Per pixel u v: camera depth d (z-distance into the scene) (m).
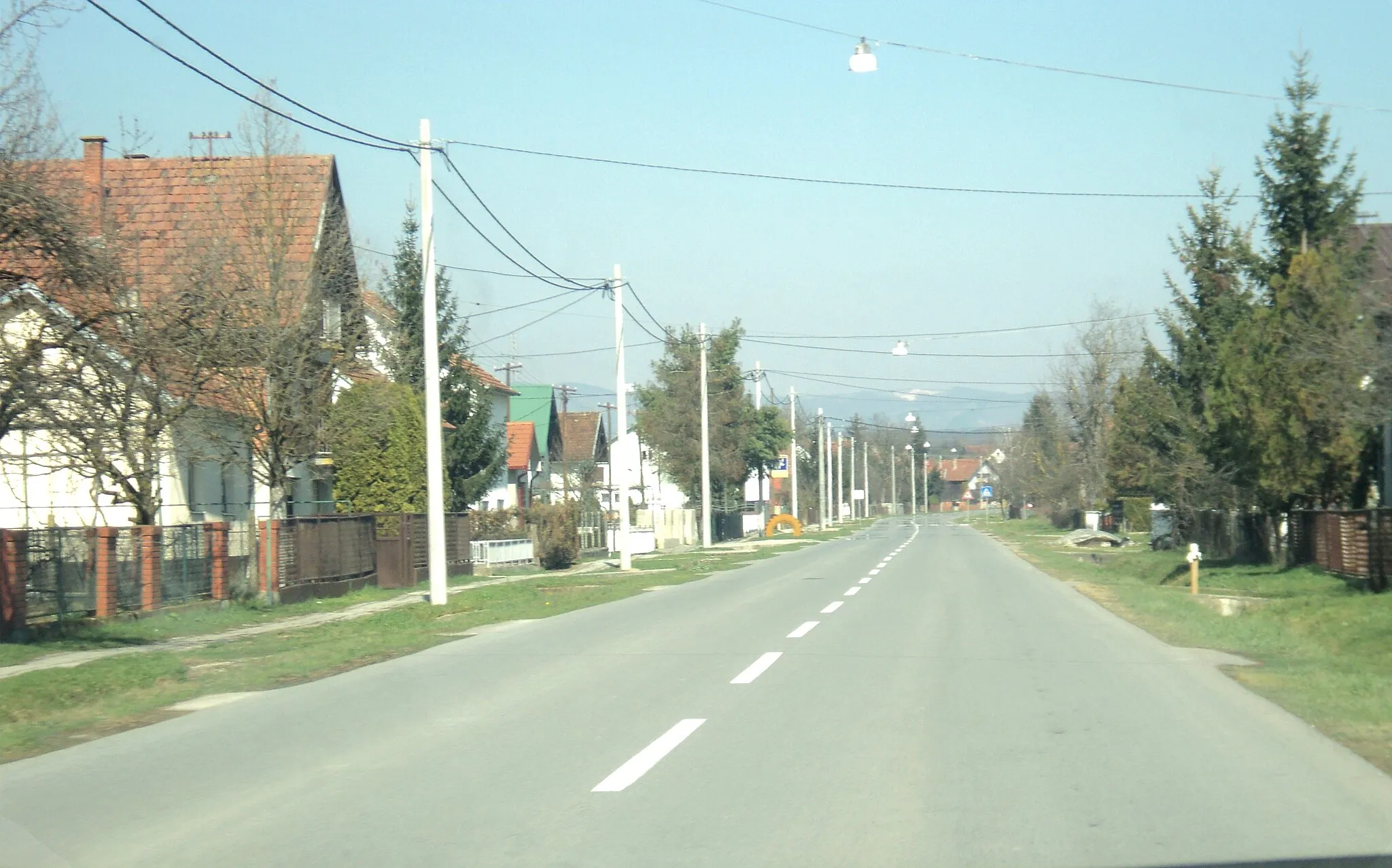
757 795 6.71
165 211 29.81
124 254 17.98
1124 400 47.66
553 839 5.85
